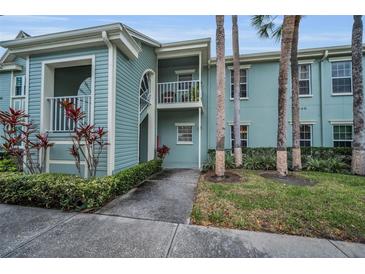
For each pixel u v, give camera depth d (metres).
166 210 3.62
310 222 3.06
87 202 3.57
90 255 2.24
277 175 6.49
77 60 5.36
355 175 6.70
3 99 10.77
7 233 2.70
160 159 8.55
